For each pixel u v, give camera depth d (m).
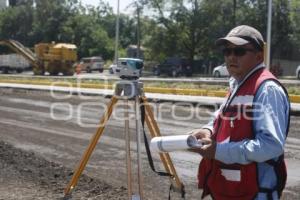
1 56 64.25
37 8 97.12
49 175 8.20
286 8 59.66
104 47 96.31
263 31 60.06
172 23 66.25
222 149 2.99
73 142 11.89
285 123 3.00
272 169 3.03
